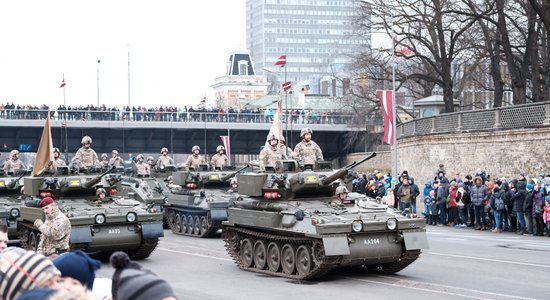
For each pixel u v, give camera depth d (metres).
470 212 34.44
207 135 69.75
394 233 19.97
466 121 44.66
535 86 49.44
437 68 54.19
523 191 30.55
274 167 22.34
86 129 65.88
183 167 35.88
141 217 24.19
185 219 33.91
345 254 19.02
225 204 31.30
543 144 37.53
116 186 26.28
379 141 74.31
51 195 25.08
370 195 39.88
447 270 21.02
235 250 23.17
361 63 60.78
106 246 23.91
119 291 6.43
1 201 28.14
